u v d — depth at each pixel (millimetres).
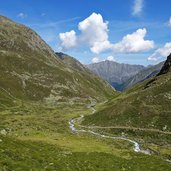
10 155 38625
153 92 146250
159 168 58594
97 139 103125
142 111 133125
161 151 90250
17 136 87625
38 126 118250
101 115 145625
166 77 172250
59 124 142625
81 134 115188
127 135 117938
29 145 52812
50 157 47188
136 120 129375
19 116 166500
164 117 124125
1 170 32250
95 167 49812
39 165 39375
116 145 93125
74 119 166000
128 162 60406
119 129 124438
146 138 112562
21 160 38688
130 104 142750
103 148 81812
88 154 63094
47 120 152125
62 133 109125
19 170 33969
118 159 62125
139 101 142250
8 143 46562
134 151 81938
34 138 86312
